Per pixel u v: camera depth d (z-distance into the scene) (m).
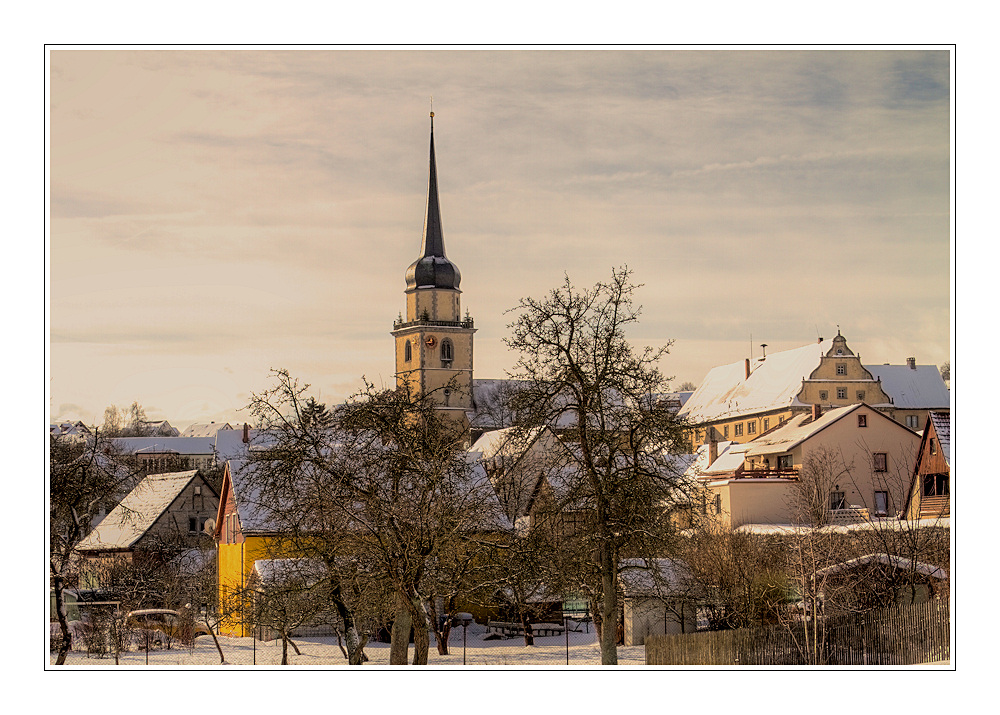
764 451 75.69
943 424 58.78
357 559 33.31
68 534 38.38
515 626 48.44
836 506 70.25
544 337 36.84
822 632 32.75
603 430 36.31
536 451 40.28
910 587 38.50
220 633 52.38
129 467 42.28
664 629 45.44
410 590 32.47
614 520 35.88
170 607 49.06
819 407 79.50
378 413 33.44
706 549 45.12
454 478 34.62
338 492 32.50
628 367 36.47
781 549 43.34
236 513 52.88
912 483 59.81
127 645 44.81
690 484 37.50
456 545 33.44
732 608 43.25
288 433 33.81
